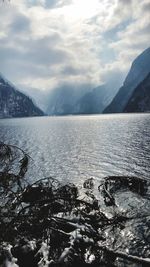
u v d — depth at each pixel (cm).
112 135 9581
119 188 2889
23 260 1341
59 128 15225
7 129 15275
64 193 1577
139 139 7762
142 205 2473
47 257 1341
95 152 6094
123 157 5166
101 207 2439
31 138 9881
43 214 1391
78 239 1417
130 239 1834
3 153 1334
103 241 1758
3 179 1312
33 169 4488
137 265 1471
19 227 1351
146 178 3525
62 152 6378
